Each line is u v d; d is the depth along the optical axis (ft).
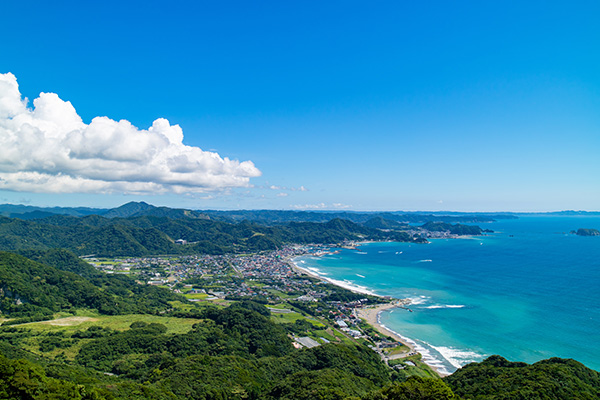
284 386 328.70
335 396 290.15
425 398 244.63
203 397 311.68
